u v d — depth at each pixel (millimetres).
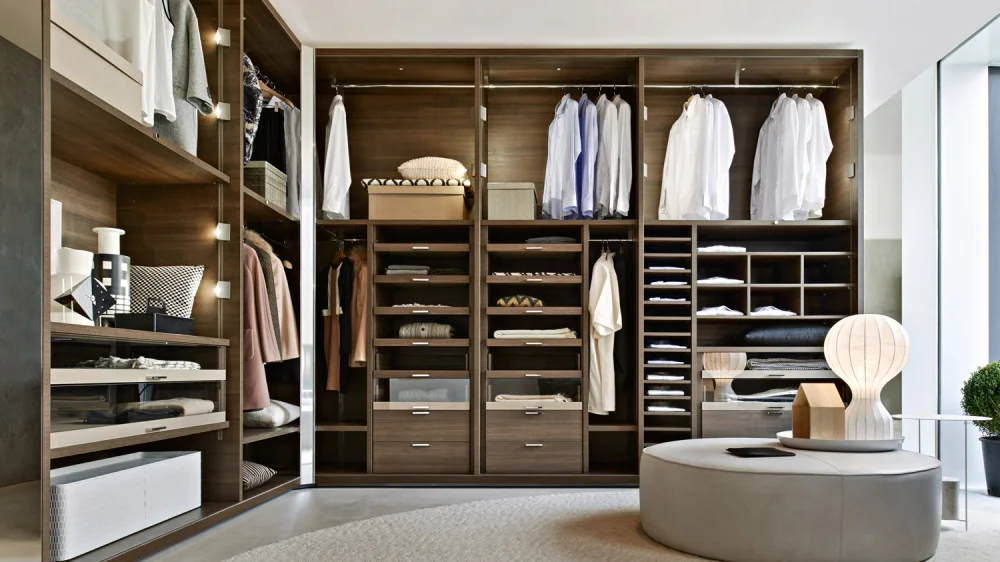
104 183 3838
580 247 5043
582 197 5164
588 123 5184
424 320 5477
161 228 3943
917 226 5492
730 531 2975
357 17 4617
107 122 2947
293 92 5266
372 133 5715
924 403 5434
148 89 3271
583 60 5098
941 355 5250
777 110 5262
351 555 3082
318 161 5594
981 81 5270
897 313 5914
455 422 5000
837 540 2889
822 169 5188
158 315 3340
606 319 4977
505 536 3404
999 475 4551
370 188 5176
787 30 4758
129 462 3680
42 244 2426
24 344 2371
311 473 4910
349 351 5141
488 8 4512
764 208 5309
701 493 3051
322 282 5492
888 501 2916
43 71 2422
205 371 3648
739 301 5453
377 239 5168
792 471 2934
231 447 3920
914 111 5500
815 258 5184
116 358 2969
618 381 5449
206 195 3936
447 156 5680
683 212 5172
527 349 5367
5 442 2311
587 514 3900
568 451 4977
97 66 2783
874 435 3432
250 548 3223
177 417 3373
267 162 4438
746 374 4977
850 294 5031
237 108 3961
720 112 5191
